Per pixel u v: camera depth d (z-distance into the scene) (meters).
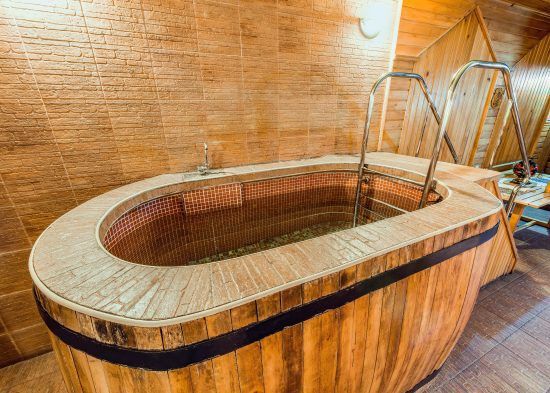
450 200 1.59
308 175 2.65
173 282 0.88
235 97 2.27
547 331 2.03
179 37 1.94
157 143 2.08
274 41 2.28
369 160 2.75
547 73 4.47
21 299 1.85
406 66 3.18
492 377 1.69
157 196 1.96
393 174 2.46
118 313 0.75
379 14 2.64
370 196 2.70
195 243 2.25
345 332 1.06
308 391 1.06
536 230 3.66
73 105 1.74
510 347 1.90
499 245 2.39
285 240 2.64
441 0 2.73
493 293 2.45
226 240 2.41
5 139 1.61
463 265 1.37
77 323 0.79
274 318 0.86
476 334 2.00
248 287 0.84
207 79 2.12
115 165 1.97
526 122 4.88
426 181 1.80
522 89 4.36
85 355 0.84
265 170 2.40
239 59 2.19
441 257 1.24
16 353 1.92
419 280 1.21
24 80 1.58
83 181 1.89
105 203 1.65
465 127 3.99
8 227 1.72
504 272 2.64
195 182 2.12
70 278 0.92
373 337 1.17
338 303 0.99
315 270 0.92
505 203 3.03
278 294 0.84
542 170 5.54
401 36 2.91
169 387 0.81
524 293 2.44
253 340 0.85
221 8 2.02
